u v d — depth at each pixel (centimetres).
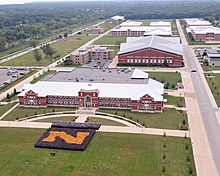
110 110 16938
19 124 15262
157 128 14575
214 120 15488
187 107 17300
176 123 15112
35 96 17562
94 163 11531
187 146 12569
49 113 16625
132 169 11088
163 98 17750
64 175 10769
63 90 17975
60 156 12088
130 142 13175
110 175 10725
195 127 14650
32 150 12619
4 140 13550
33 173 10925
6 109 17412
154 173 10806
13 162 11694
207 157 11919
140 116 16050
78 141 13138
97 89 17525
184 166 11256
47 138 13438
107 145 12950
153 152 12300
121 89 17550
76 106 17625
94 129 14462
